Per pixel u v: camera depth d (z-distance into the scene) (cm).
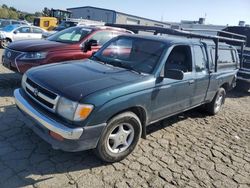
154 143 470
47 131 337
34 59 619
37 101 362
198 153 460
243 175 413
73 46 675
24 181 329
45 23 2661
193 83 511
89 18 4428
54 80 361
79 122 324
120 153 388
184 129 558
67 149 330
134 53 464
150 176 373
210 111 661
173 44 464
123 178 360
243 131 599
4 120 477
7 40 1510
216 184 380
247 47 1094
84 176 352
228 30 1238
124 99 359
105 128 351
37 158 377
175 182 369
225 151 484
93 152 383
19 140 416
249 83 1002
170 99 457
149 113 420
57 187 326
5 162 359
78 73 388
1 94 610
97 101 330
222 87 684
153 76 414
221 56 636
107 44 521
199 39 573
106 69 421
